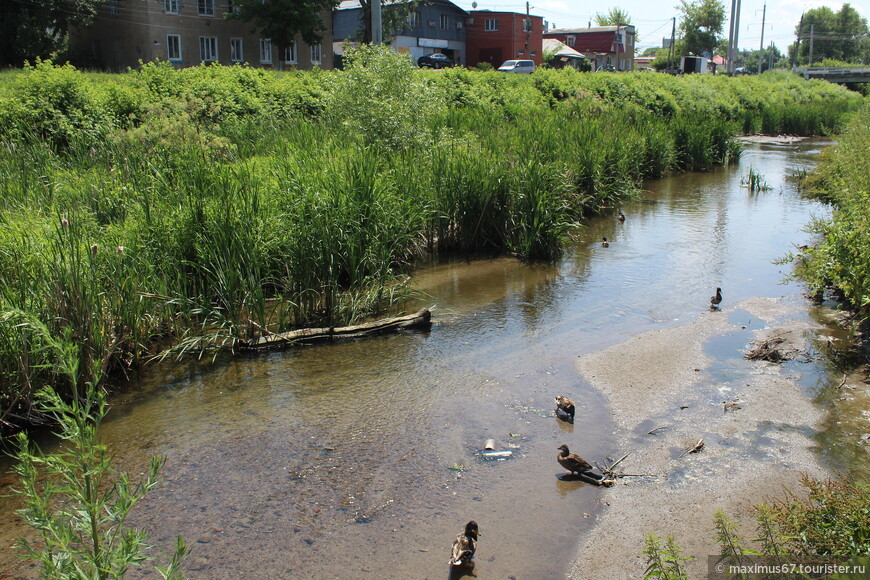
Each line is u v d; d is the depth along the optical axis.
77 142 11.48
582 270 10.22
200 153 9.83
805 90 48.22
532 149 13.27
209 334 7.21
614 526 4.16
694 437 5.20
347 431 5.44
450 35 60.41
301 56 43.97
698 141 21.52
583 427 5.41
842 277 7.63
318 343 7.40
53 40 34.94
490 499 4.49
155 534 4.17
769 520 3.46
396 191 10.40
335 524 4.27
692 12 89.75
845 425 5.30
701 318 7.97
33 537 4.18
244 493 4.61
